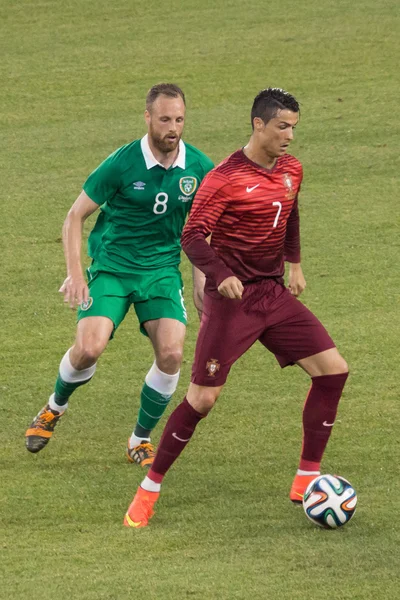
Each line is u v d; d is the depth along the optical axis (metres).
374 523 18.05
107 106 43.38
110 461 20.98
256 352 26.00
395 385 24.17
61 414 21.19
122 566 16.47
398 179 36.84
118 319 20.30
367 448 21.27
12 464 20.78
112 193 20.00
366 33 50.06
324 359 18.39
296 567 16.34
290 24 51.53
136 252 20.39
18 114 42.94
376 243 32.25
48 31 51.28
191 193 20.19
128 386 24.42
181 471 20.41
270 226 18.03
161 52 48.44
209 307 18.25
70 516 18.58
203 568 16.33
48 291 29.55
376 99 43.31
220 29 51.09
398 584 15.76
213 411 23.03
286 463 20.72
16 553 17.02
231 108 42.62
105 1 55.06
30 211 34.78
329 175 37.28
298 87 44.59
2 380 24.59
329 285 29.62
